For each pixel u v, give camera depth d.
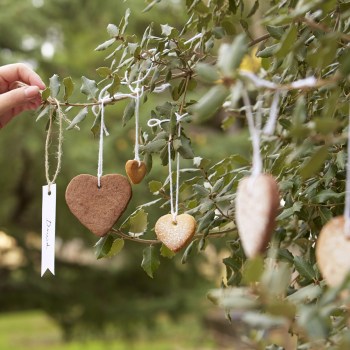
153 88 1.18
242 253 1.19
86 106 1.17
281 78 1.17
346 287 0.80
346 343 0.83
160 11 4.68
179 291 5.62
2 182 4.93
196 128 5.05
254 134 0.89
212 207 1.17
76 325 5.61
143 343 6.88
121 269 5.71
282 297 0.95
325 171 1.14
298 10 0.90
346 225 0.87
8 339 8.70
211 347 6.28
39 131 4.58
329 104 0.92
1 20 4.84
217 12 1.21
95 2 5.22
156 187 1.20
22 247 5.39
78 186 1.15
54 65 4.96
